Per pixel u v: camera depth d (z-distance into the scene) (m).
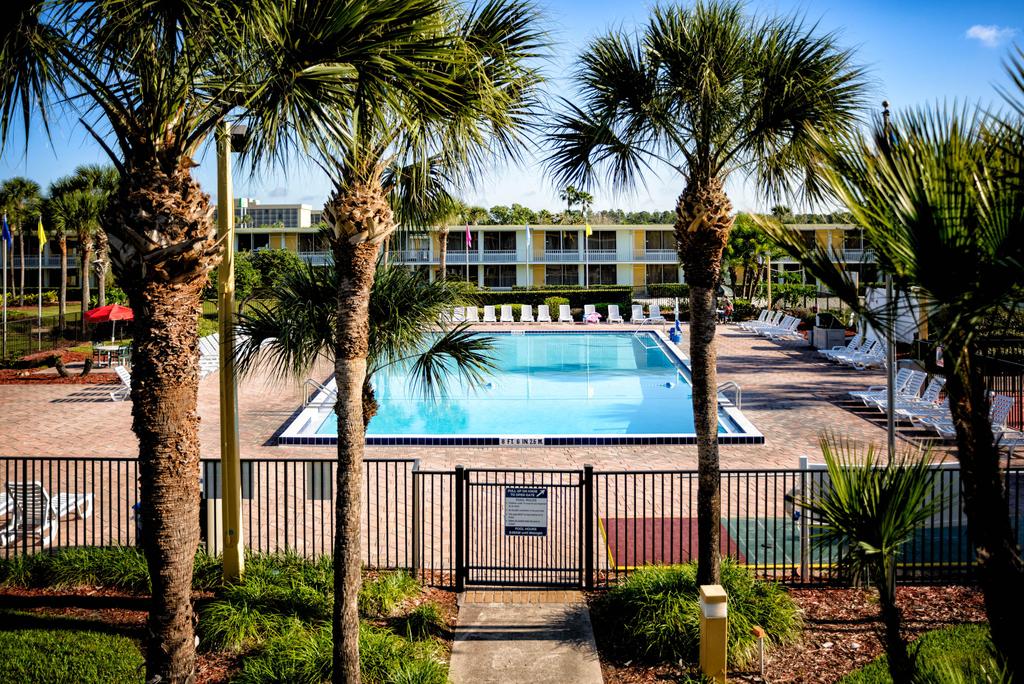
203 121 5.73
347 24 4.91
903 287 4.04
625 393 22.69
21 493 10.34
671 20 7.45
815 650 7.17
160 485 5.69
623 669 6.96
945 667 5.53
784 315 33.44
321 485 8.76
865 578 5.13
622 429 18.16
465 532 8.62
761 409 18.30
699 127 7.51
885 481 4.77
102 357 25.52
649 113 7.71
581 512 8.66
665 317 42.09
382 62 5.09
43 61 5.18
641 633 7.23
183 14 5.10
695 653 7.04
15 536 9.16
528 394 22.56
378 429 18.27
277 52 5.07
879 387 19.56
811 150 6.93
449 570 9.09
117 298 42.94
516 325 38.12
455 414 19.95
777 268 48.97
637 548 9.81
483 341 8.44
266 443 15.44
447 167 6.68
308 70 5.14
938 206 3.79
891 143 4.08
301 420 16.78
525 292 45.38
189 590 5.91
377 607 7.91
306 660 6.66
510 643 7.38
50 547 9.30
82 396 20.27
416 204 7.85
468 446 15.19
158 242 5.45
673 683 6.68
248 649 7.16
